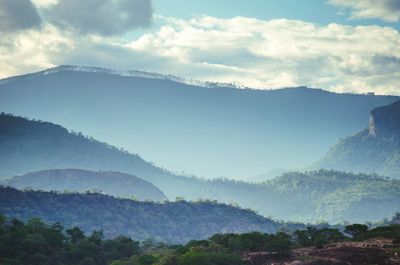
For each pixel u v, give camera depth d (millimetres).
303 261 197875
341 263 194000
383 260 192250
